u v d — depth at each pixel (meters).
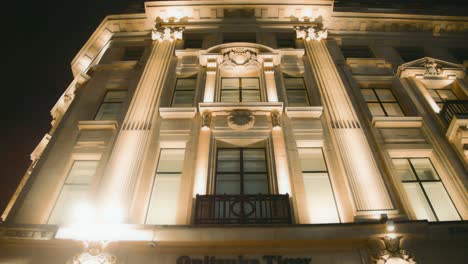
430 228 9.14
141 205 10.14
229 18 18.50
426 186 11.12
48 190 10.65
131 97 14.17
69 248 8.86
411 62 15.75
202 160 11.15
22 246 8.95
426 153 11.92
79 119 13.32
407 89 14.65
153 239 8.70
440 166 11.46
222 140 12.02
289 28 17.98
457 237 8.98
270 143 11.88
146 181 10.79
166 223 10.05
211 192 10.54
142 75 14.81
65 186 11.09
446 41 18.23
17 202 10.25
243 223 9.25
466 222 9.27
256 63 15.38
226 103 12.84
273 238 8.65
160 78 14.65
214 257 8.62
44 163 11.46
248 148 12.05
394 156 11.86
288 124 12.54
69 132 12.60
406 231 8.79
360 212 9.58
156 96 13.73
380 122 12.69
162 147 12.02
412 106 13.74
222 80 15.04
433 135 12.30
